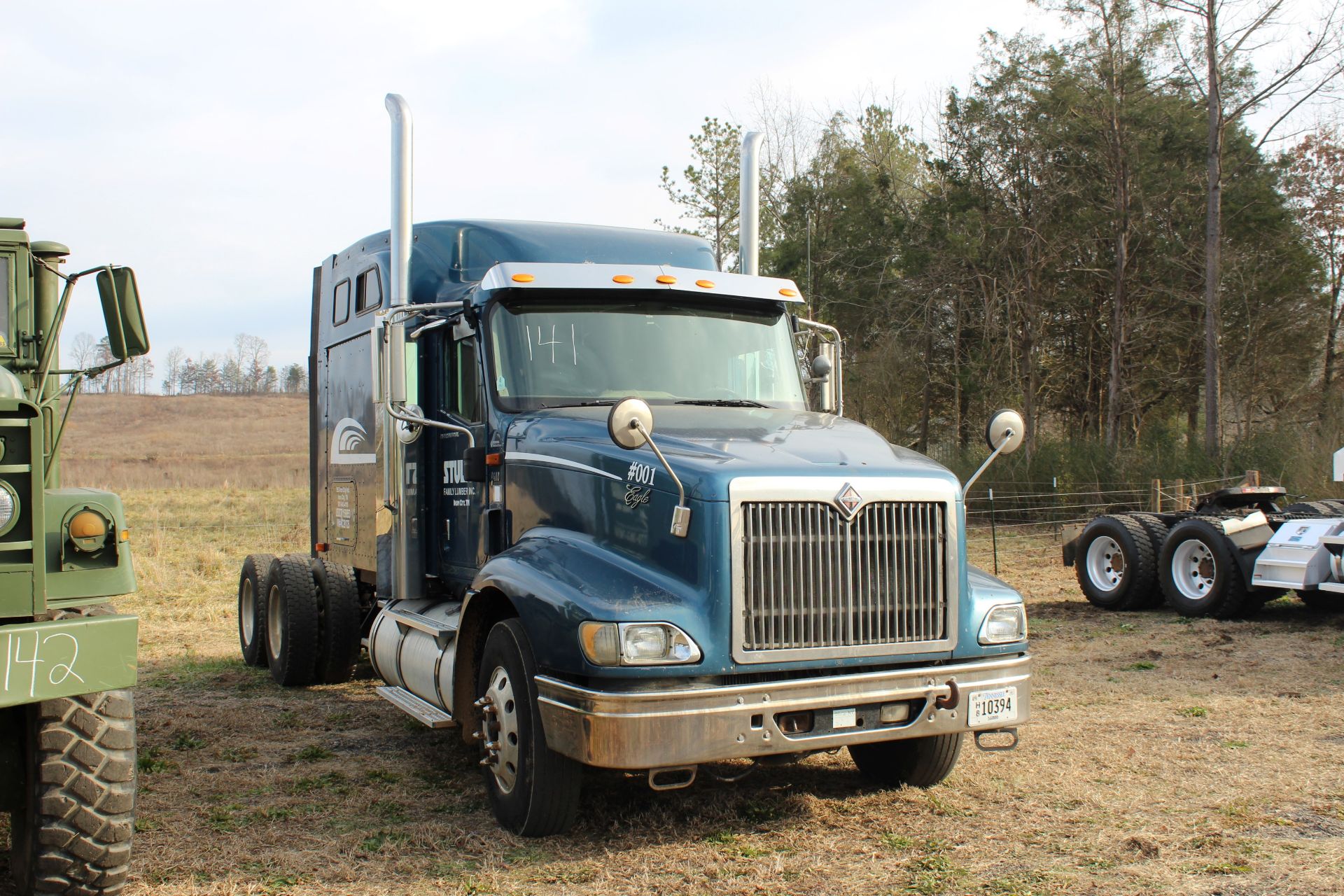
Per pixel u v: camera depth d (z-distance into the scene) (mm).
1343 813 5000
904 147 40031
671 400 5883
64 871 3818
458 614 5961
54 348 4906
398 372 5977
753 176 7480
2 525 3650
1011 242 35188
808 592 4512
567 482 5152
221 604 12953
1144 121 32938
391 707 7762
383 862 4590
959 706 4707
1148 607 11539
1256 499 11336
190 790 5688
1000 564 16312
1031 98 34594
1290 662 8477
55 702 3842
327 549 8758
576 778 4699
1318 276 32812
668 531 4559
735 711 4293
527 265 5840
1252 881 4184
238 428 103125
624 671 4250
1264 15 26688
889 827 4938
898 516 4699
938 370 38094
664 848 4676
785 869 4414
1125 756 6016
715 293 6188
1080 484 24188
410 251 6461
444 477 6613
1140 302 34625
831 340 6703
